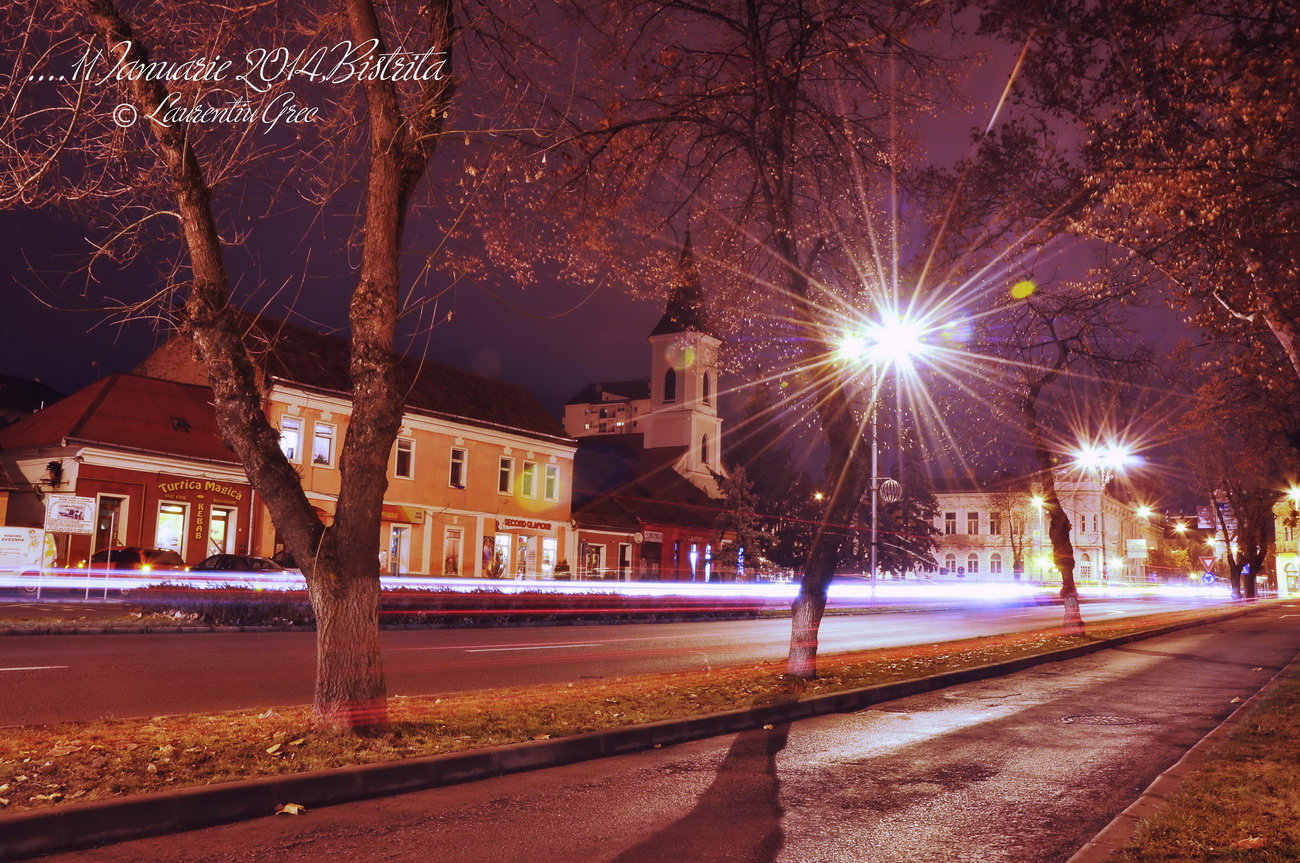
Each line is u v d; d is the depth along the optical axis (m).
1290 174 10.00
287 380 36.97
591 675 14.10
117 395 35.25
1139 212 10.44
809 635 13.67
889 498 59.06
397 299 8.64
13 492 33.69
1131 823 6.03
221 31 7.78
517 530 48.59
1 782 6.02
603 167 13.09
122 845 5.34
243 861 5.10
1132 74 9.99
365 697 8.20
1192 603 68.44
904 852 5.59
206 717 8.78
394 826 5.85
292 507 8.29
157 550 31.73
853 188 14.34
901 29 11.55
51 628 17.33
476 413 46.84
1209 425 20.94
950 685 14.33
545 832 5.79
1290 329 10.58
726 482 58.97
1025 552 90.56
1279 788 7.01
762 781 7.38
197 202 8.03
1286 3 8.78
